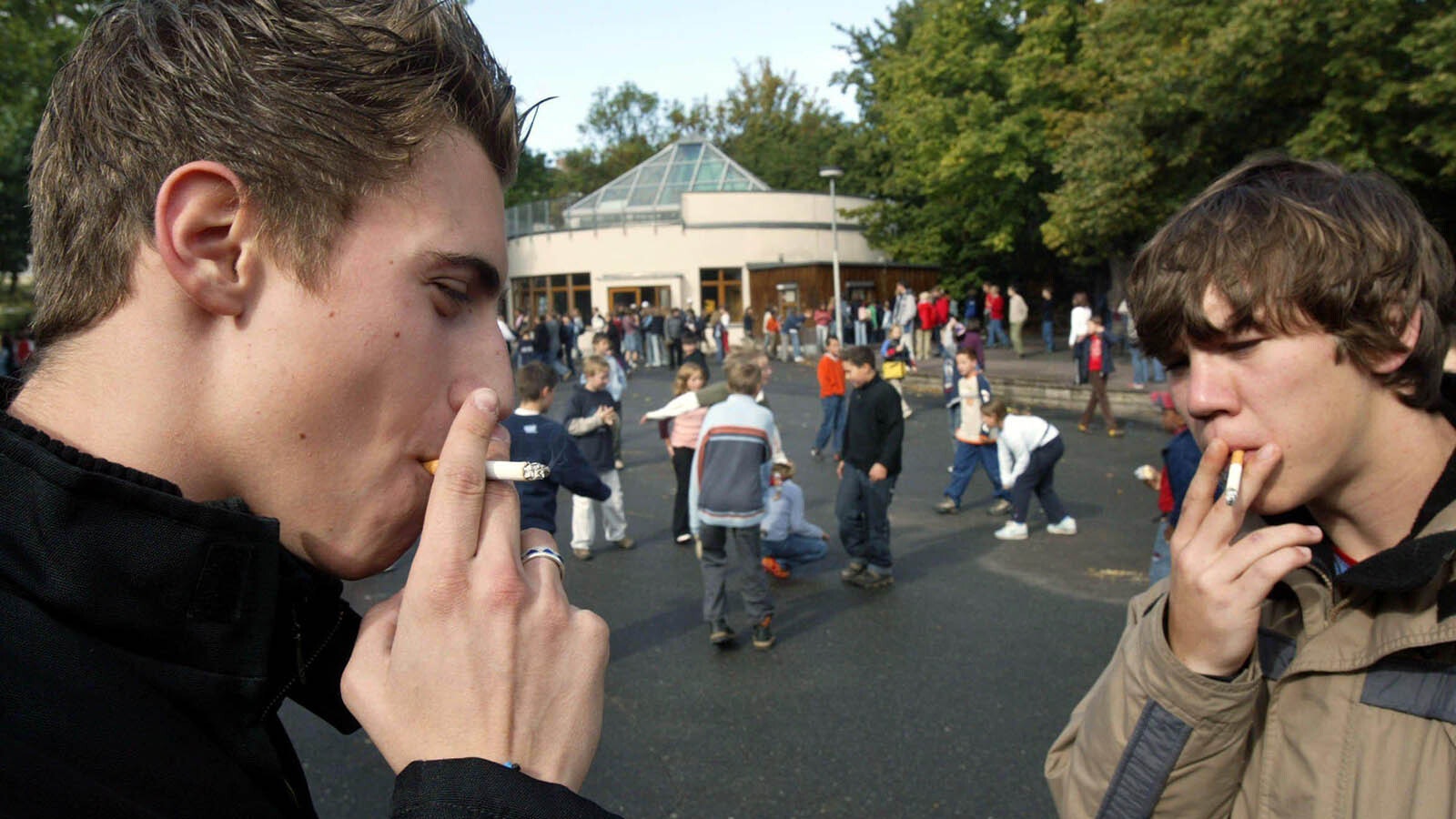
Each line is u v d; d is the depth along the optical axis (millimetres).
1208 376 1058
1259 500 1094
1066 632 4988
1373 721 1038
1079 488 8938
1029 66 23094
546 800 634
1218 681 1115
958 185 25688
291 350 646
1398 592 1030
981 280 31297
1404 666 1032
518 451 4672
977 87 25469
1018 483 7109
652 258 31312
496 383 742
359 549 696
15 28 10117
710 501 4867
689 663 4746
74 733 550
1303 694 1113
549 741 687
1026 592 5766
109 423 641
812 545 6273
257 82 641
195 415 647
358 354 658
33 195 684
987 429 8008
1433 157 13086
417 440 701
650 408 16922
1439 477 1050
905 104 26250
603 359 7250
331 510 678
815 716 4051
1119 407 14078
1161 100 15633
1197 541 1098
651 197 34438
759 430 4910
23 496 592
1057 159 21922
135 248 640
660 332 27453
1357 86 12750
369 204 659
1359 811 1025
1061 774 1372
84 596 584
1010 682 4344
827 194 32344
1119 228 18266
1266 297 984
